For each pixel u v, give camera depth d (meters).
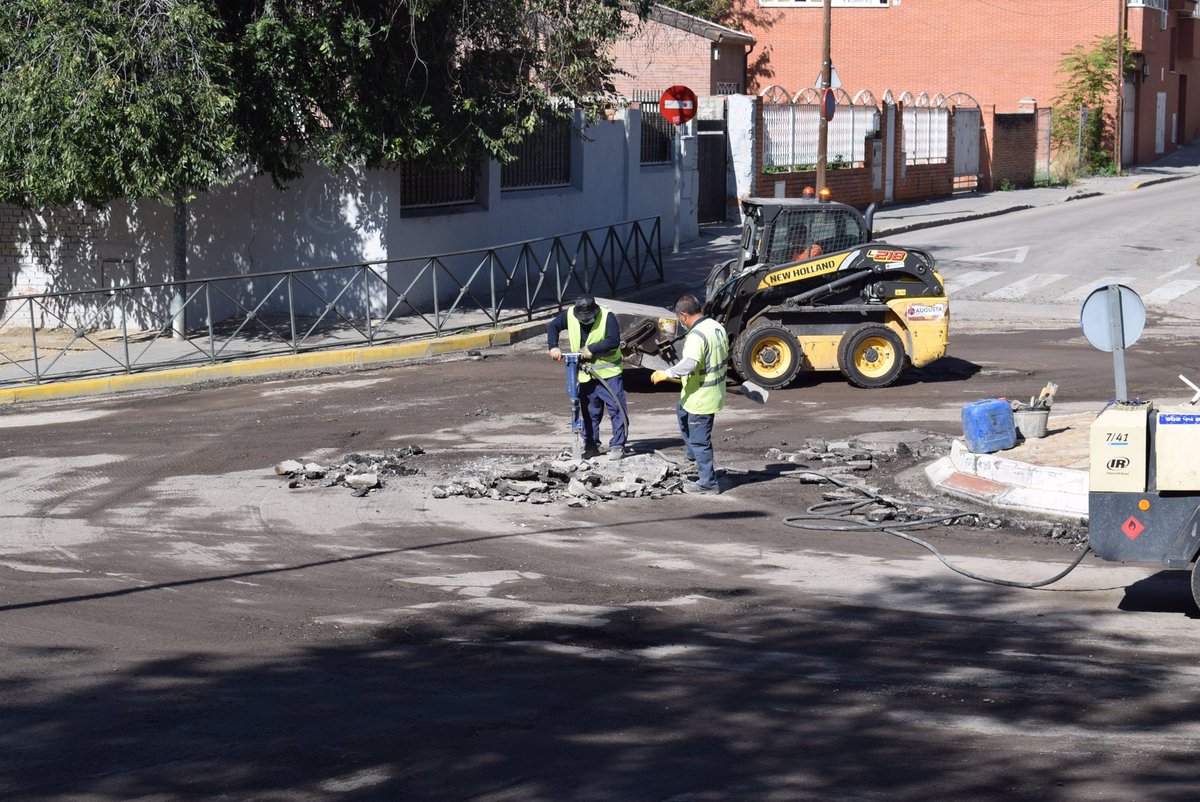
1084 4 51.19
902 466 13.01
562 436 14.52
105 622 8.50
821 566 9.88
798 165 36.38
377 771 6.04
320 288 22.33
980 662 7.66
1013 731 6.53
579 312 12.88
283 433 15.07
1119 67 50.12
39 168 18.28
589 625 8.45
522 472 12.31
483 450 13.98
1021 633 8.23
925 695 7.08
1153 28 54.47
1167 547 8.16
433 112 21.11
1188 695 7.03
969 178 45.28
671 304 23.94
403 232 22.33
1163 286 25.08
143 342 21.06
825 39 31.31
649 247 25.75
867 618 8.58
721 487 12.40
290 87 19.83
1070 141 50.62
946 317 16.92
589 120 23.84
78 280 22.94
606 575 9.64
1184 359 18.41
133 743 6.40
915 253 16.83
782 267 16.66
